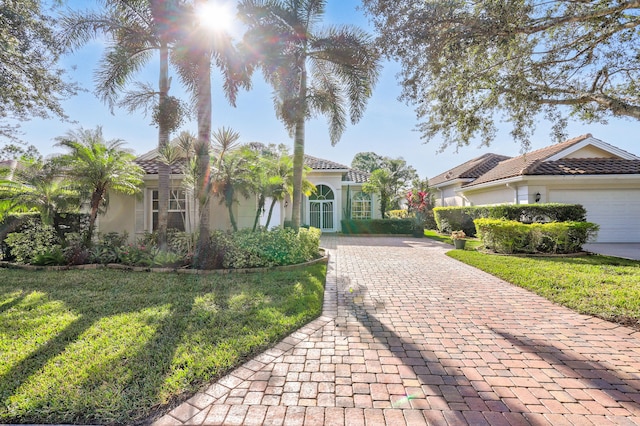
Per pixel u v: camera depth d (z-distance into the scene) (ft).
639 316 15.90
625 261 30.71
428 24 18.40
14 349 12.48
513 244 36.50
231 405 9.30
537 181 46.68
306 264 30.45
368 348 13.01
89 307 17.46
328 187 72.54
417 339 13.91
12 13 23.75
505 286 23.13
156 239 33.42
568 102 19.88
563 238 35.53
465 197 71.51
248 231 33.42
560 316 16.69
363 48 31.53
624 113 17.10
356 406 9.25
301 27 32.73
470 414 8.89
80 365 11.25
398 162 78.84
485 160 80.33
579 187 46.65
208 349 12.44
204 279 23.93
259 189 37.11
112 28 31.19
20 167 33.37
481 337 14.08
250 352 12.48
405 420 8.66
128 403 9.23
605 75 21.57
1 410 8.87
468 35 17.69
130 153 32.27
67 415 8.73
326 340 13.79
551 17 17.62
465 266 31.01
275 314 16.29
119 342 13.01
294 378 10.73
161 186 30.96
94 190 31.35
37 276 24.99
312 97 33.37
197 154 29.01
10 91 26.84
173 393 9.71
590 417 8.75
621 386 10.23
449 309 17.98
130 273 26.08
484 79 21.42
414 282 24.54
